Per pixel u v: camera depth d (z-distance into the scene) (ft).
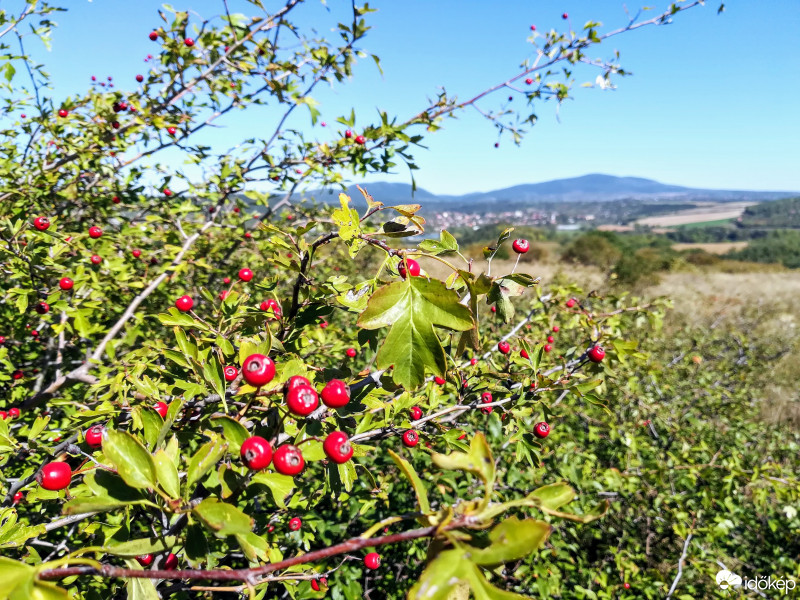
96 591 6.27
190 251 17.26
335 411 7.01
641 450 18.35
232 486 4.62
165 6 15.81
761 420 29.32
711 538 14.28
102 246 14.69
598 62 17.79
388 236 6.38
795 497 14.10
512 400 9.14
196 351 6.64
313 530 12.16
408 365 5.09
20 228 11.63
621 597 13.88
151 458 4.02
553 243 168.96
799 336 42.83
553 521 14.07
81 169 15.76
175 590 6.92
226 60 16.20
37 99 15.87
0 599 2.96
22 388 13.35
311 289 8.05
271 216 19.94
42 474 5.45
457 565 3.20
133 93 16.49
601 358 9.92
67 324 11.79
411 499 15.47
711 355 32.68
